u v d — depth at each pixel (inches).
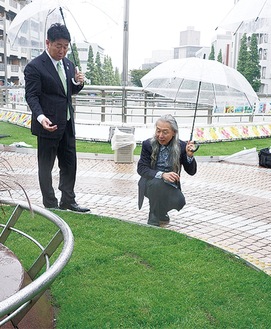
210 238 200.7
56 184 299.7
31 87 199.6
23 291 69.0
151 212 216.1
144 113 558.9
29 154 416.5
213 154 437.1
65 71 208.5
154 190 207.2
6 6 1769.2
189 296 134.0
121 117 572.4
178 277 147.6
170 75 247.6
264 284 142.9
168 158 207.9
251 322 120.2
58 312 125.3
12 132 576.4
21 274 104.3
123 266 155.8
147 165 211.6
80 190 285.0
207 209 248.1
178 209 215.3
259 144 521.7
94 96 541.0
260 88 1482.5
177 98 289.9
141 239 182.7
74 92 217.3
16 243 175.6
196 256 165.5
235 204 261.3
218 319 121.3
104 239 182.1
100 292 135.8
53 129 188.4
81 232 189.9
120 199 265.4
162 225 217.5
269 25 352.2
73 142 219.6
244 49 1419.8
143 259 163.3
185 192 286.5
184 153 209.0
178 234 189.2
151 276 148.2
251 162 394.9
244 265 159.8
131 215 234.4
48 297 133.2
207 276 148.6
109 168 360.5
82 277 146.4
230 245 191.8
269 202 268.8
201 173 349.7
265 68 1465.3
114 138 381.4
